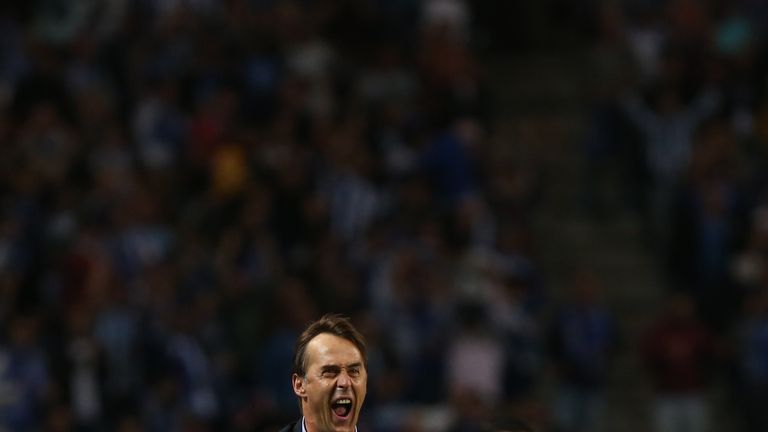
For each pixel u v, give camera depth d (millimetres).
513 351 64688
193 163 74500
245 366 63500
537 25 92688
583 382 65812
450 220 70875
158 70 80000
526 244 72750
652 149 76562
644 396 71250
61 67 79938
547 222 79250
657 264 76812
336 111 79125
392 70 83000
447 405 62812
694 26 83562
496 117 86938
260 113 78562
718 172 73438
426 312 64938
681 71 78938
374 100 81688
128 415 60312
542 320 71875
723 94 78562
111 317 63188
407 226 70438
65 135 74938
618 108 76875
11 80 84188
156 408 60312
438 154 74688
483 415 58219
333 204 72312
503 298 65875
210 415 61156
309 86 79000
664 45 83188
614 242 77625
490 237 70688
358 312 65250
